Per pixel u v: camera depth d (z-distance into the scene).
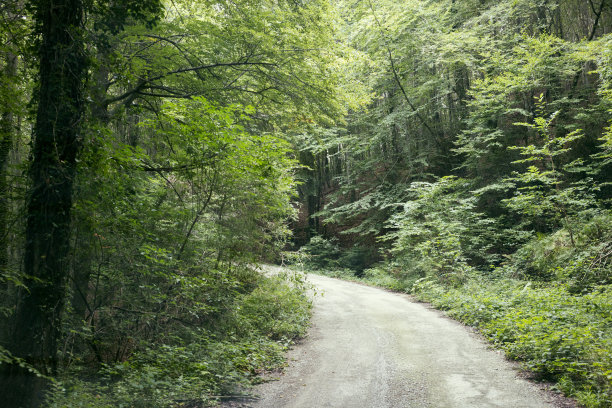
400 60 22.81
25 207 5.26
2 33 6.36
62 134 5.29
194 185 8.98
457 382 6.32
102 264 6.98
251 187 9.61
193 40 10.38
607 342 6.35
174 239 8.33
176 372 6.52
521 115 20.83
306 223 33.50
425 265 16.78
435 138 24.42
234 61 10.97
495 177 19.77
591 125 17.95
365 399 5.80
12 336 4.97
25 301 5.02
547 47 16.77
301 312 11.87
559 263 13.30
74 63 5.41
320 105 11.89
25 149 8.16
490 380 6.36
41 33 5.48
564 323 7.88
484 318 10.38
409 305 13.96
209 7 10.59
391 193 24.06
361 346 8.76
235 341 8.77
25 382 4.79
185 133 7.92
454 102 27.11
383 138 24.58
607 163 16.42
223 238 9.41
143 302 7.83
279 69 11.06
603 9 20.02
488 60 19.91
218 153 8.02
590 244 12.92
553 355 6.54
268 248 12.54
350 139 24.48
